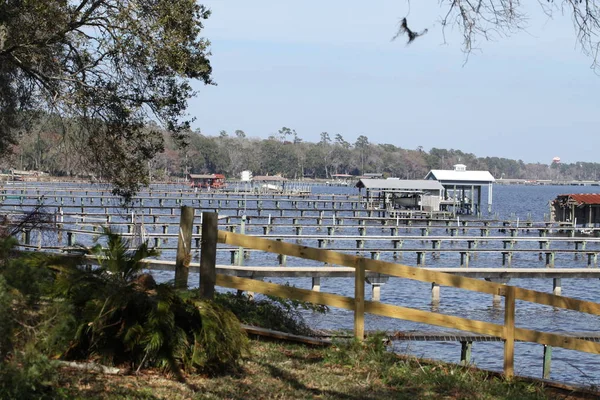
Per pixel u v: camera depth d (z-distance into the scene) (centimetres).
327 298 957
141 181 1964
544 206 12812
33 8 1638
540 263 4297
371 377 876
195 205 8106
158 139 1955
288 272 2577
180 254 942
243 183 15588
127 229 4222
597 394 951
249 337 1045
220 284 939
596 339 1396
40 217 1466
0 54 1692
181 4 1789
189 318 793
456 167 9850
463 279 954
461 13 977
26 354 562
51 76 1822
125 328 758
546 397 895
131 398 666
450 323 951
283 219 6494
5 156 2103
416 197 8256
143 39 1750
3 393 544
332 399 763
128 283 790
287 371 855
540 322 2331
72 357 741
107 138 1870
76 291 754
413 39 1002
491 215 9125
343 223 6525
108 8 1747
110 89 1816
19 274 593
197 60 1839
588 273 2909
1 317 552
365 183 8275
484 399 838
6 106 1870
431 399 809
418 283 3102
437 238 4434
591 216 6706
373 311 958
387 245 4847
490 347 1789
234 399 714
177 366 766
